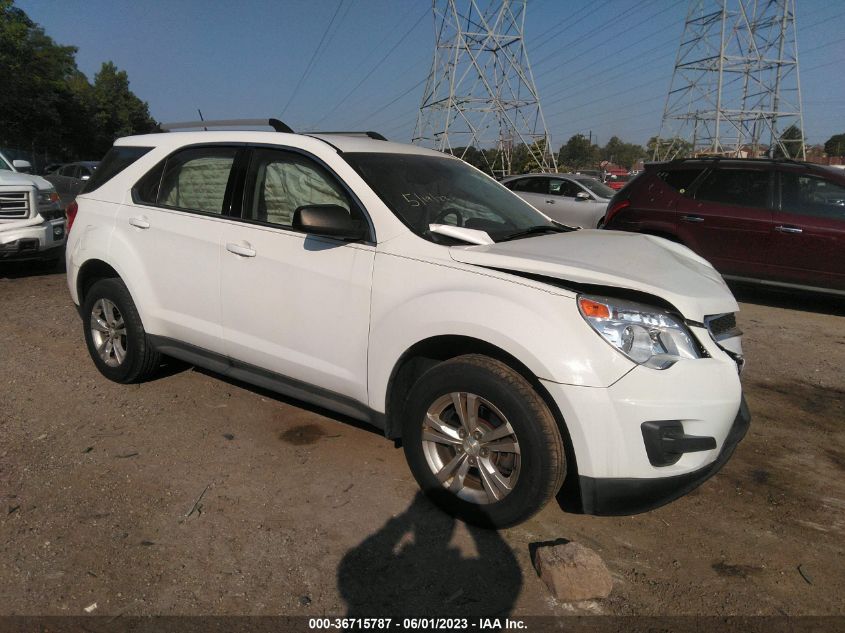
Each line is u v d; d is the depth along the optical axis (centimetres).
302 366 366
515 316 286
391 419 338
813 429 446
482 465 307
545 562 277
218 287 400
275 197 387
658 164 877
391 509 331
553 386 277
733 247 792
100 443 393
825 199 745
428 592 273
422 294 315
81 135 5262
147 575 278
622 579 284
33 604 259
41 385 480
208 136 430
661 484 282
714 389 288
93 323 484
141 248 441
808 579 286
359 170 361
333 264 348
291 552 295
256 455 383
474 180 431
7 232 808
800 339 666
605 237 382
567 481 336
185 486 348
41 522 312
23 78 3950
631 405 272
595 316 279
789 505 346
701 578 286
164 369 516
